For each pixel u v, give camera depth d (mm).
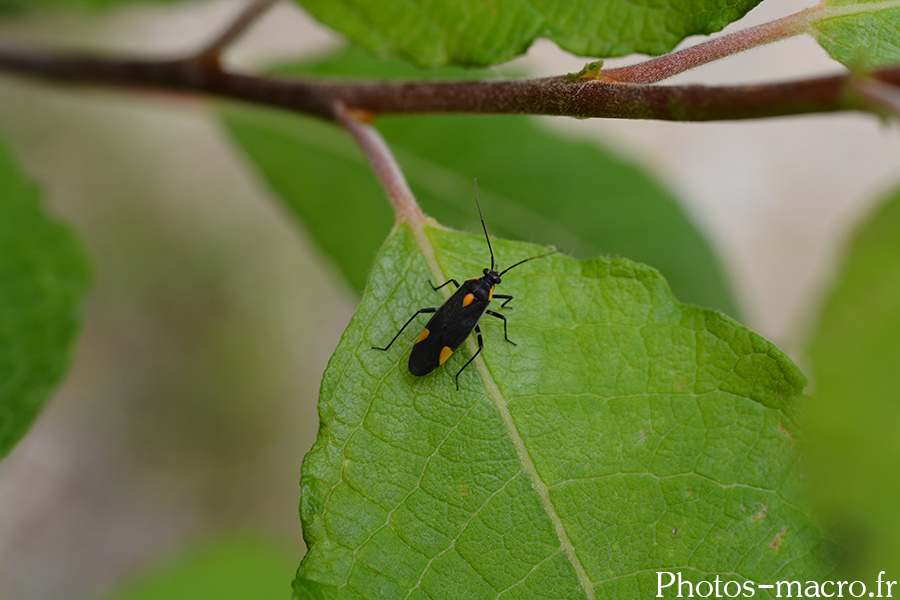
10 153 210
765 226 401
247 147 232
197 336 389
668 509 190
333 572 188
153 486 375
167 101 231
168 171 387
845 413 147
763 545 189
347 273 232
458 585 189
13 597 348
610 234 236
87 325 373
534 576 189
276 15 400
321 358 404
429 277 194
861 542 148
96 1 238
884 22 188
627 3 194
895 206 161
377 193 233
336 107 207
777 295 397
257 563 231
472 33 199
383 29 200
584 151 236
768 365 191
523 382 192
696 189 401
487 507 190
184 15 389
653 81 189
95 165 375
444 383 192
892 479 144
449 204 234
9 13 239
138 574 364
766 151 410
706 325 192
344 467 190
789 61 397
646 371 192
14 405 205
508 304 193
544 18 197
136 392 379
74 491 365
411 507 190
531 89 194
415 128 232
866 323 152
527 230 235
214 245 391
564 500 190
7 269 207
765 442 190
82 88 229
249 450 390
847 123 416
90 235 371
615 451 191
